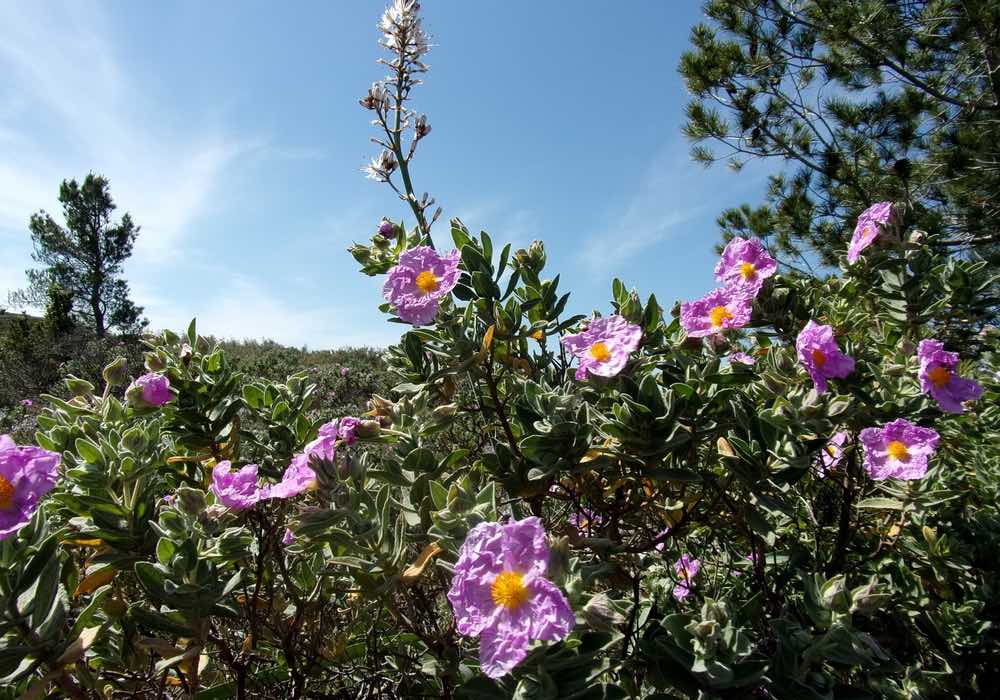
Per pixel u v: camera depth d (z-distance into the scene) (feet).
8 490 4.63
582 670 4.98
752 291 7.61
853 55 34.01
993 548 7.47
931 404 7.23
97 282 120.06
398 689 7.23
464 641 6.31
